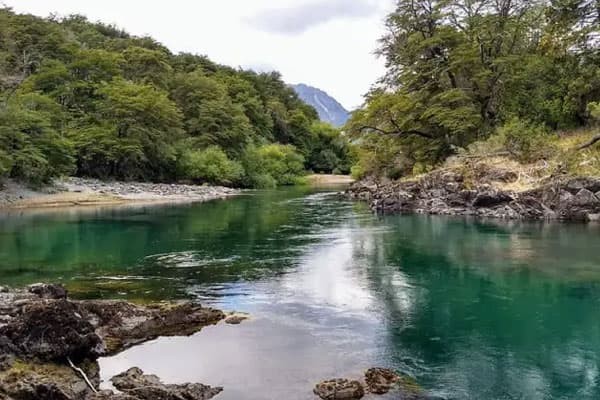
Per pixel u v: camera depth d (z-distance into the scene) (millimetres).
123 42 103312
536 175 29422
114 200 45438
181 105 77562
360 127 44812
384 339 10547
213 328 11203
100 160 56844
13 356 8555
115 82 63188
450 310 12445
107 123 58281
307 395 8078
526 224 25969
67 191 46250
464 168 32562
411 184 34906
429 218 29625
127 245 22156
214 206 40688
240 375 8836
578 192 26656
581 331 10984
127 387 8211
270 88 128375
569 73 38375
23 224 29562
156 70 81562
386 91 46312
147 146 59500
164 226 28266
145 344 10281
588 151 29453
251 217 32250
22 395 7488
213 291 14344
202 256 19453
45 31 78688
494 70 40219
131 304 12234
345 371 9000
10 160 39469
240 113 77688
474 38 39625
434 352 9852
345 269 16859
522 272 16062
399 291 14148
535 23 40125
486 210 29797
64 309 9242
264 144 89938
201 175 64875
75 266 17938
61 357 8859
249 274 16328
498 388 8367
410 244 21203
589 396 8117
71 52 71062
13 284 15234
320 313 12258
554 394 8180
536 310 12414
